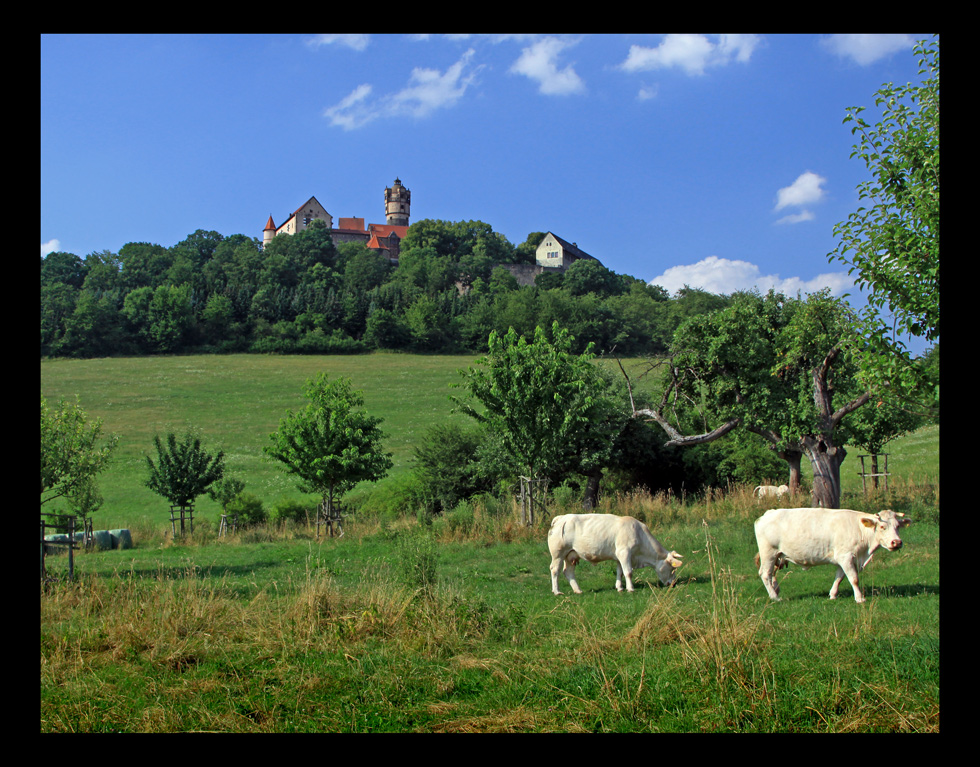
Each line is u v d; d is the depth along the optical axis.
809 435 20.89
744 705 5.99
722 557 14.60
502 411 21.41
